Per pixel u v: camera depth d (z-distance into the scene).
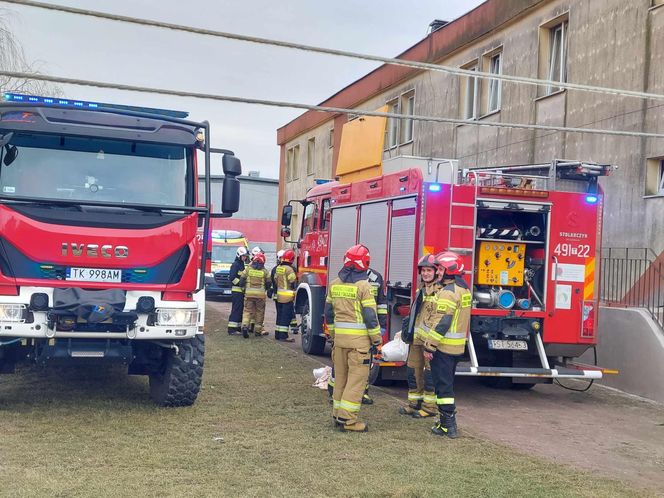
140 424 6.61
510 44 15.85
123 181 7.01
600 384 10.18
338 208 10.88
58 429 6.32
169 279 6.88
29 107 6.80
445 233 8.34
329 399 7.93
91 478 5.01
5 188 6.60
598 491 5.15
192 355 7.25
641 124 11.76
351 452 5.93
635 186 11.84
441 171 9.70
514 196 8.57
